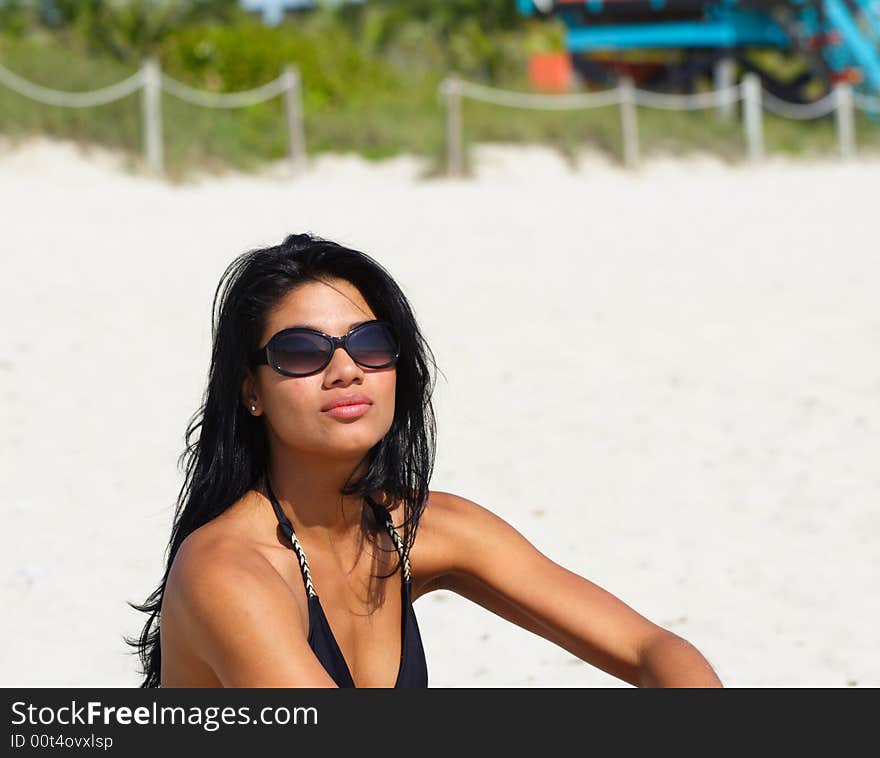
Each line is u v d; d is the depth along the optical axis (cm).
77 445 1914
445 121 6725
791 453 1914
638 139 7038
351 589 669
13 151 5350
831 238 4288
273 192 5462
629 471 1833
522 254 3916
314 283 638
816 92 8519
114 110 5731
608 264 3756
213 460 657
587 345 2672
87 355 2473
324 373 625
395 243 4075
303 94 6675
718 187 6203
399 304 649
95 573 1430
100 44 6600
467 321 2902
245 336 640
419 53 8762
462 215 4866
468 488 1755
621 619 703
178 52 6569
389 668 672
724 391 2297
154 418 2070
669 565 1473
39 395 2180
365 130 6419
